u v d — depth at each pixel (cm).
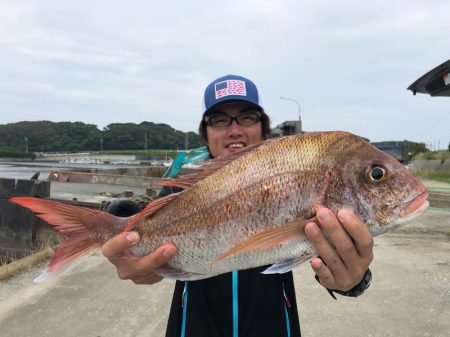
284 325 207
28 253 959
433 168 2778
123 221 188
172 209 179
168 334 216
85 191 1508
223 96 220
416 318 397
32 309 430
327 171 160
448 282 498
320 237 147
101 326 390
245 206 166
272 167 166
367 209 157
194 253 173
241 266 166
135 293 476
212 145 231
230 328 207
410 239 752
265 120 237
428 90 1238
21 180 1003
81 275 544
